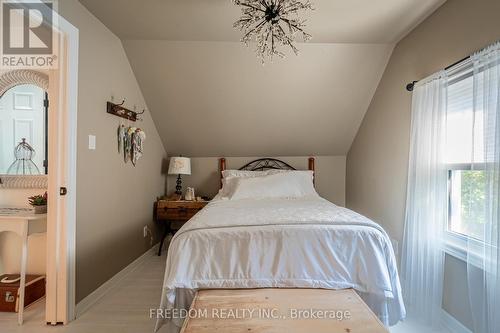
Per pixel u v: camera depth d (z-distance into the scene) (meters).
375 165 3.09
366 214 3.34
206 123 3.56
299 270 1.66
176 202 3.52
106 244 2.38
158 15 2.21
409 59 2.44
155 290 2.39
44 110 2.44
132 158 2.83
